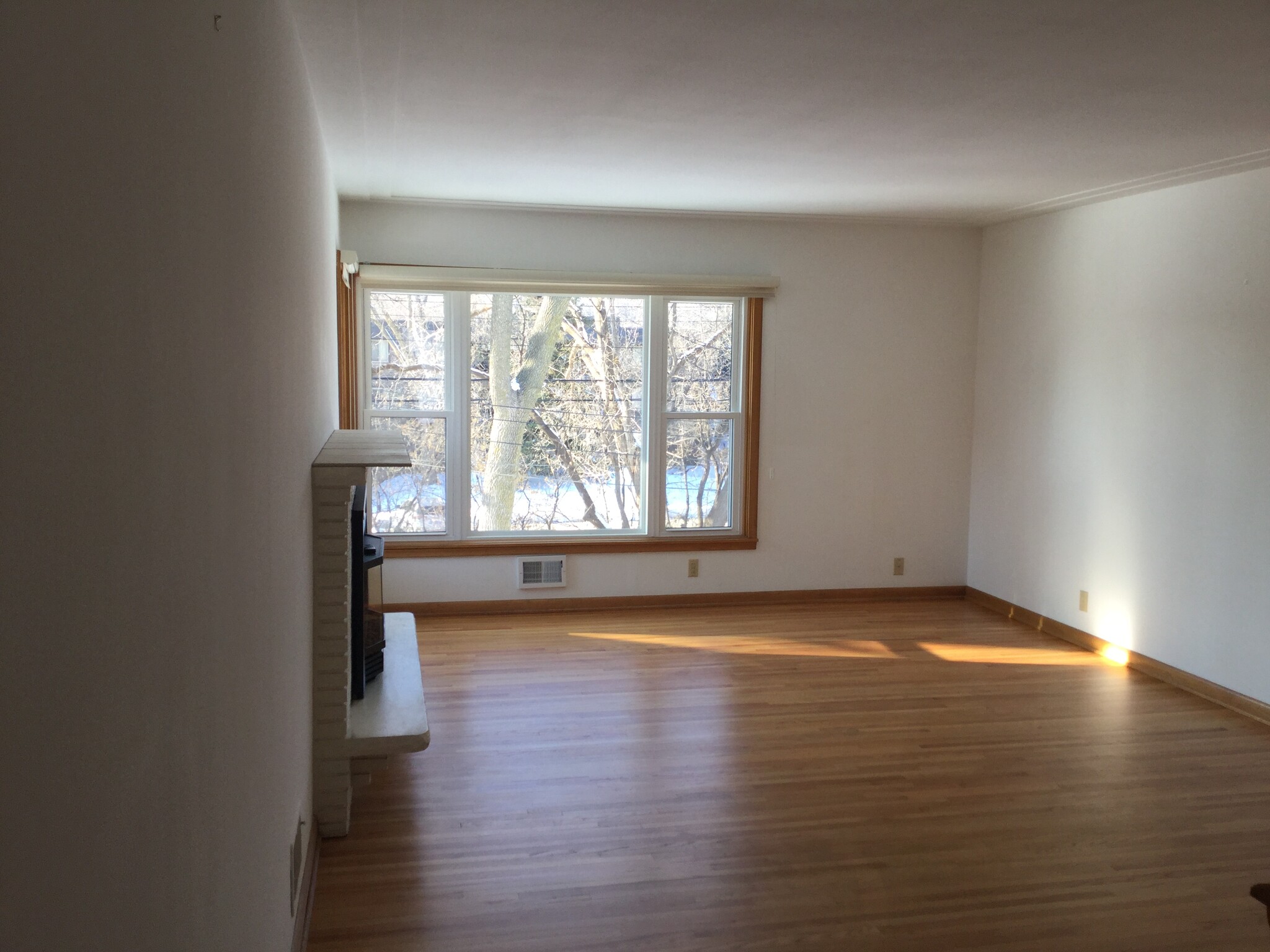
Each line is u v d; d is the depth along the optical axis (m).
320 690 3.02
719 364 6.21
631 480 6.29
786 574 6.35
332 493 2.92
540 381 6.21
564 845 3.07
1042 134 3.80
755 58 2.90
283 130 2.20
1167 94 3.23
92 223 0.74
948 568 6.57
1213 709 4.44
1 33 0.56
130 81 0.86
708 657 5.12
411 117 3.62
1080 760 3.82
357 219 5.61
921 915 2.71
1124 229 5.12
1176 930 2.66
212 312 1.26
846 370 6.29
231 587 1.39
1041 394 5.80
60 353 0.67
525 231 5.80
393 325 5.76
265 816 1.77
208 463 1.22
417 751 3.09
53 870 0.65
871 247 6.25
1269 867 3.00
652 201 5.47
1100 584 5.32
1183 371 4.73
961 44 2.76
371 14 2.54
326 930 2.59
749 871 2.93
